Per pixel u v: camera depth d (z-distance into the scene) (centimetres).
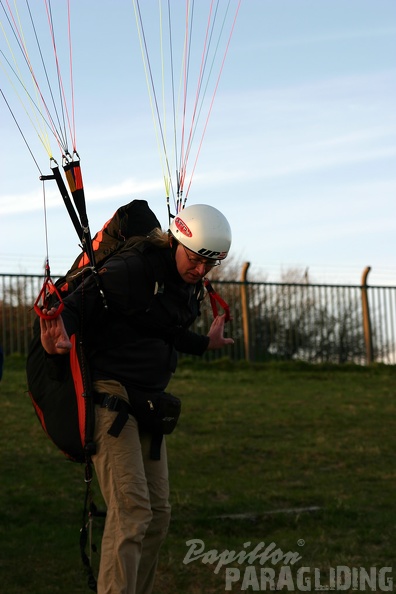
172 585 1034
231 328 3080
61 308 748
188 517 1292
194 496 1419
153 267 810
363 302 3259
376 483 1538
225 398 2306
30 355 834
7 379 2384
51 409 820
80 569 1075
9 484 1455
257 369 2953
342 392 2498
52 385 821
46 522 1269
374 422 2062
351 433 1939
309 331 3195
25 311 2719
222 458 1698
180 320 843
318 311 3209
